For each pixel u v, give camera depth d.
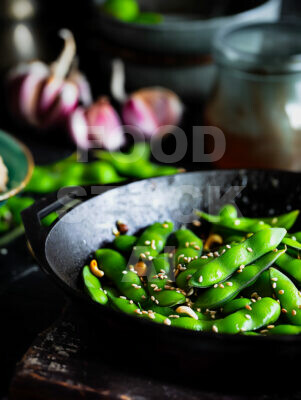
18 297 0.62
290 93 0.72
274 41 0.75
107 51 0.86
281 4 1.03
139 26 0.81
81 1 0.99
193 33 0.81
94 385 0.52
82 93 0.85
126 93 0.88
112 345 0.51
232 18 0.81
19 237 0.68
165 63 0.83
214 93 0.76
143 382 0.52
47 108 0.83
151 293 0.54
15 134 0.86
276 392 0.51
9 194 0.64
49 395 0.52
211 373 0.50
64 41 0.96
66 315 0.56
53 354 0.54
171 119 0.83
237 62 0.71
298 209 0.59
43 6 0.94
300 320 0.52
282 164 0.75
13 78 0.83
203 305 0.52
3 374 0.57
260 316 0.51
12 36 0.92
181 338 0.48
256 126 0.73
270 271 0.53
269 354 0.48
